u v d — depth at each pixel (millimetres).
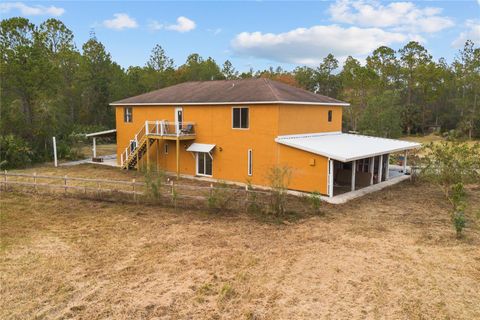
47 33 49062
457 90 65875
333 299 9062
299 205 17422
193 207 16938
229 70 80375
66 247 12453
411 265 10859
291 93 23906
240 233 13734
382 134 40094
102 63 60281
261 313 8477
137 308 8711
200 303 8922
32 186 21094
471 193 20203
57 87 42906
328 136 25141
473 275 10219
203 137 24453
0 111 35375
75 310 8641
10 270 10703
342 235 13422
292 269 10688
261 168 21797
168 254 11820
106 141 51438
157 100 26922
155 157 27359
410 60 68250
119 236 13500
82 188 19484
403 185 22297
